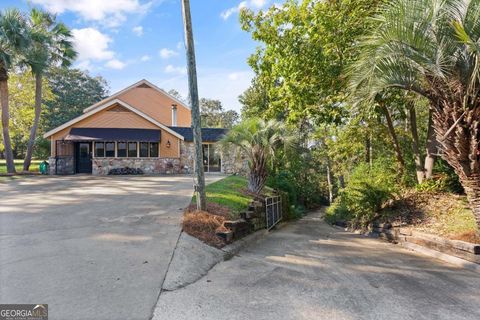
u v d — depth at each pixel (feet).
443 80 19.31
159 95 90.53
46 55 66.39
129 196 33.14
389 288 14.65
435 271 17.61
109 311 11.18
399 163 37.50
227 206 26.71
